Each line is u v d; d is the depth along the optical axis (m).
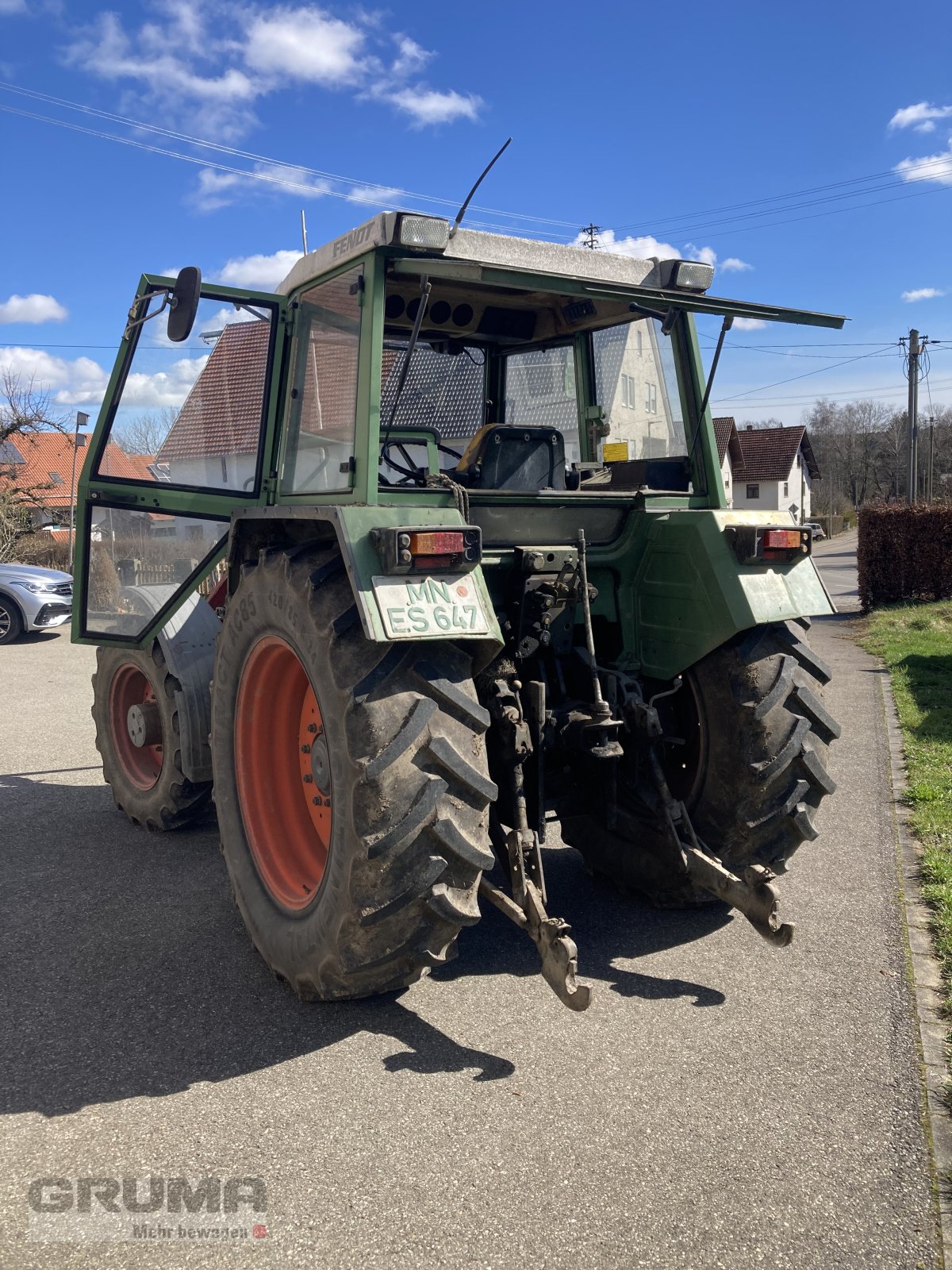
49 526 21.73
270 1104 2.49
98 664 5.04
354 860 2.56
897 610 14.07
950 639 11.02
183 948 3.44
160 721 4.60
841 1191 2.16
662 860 3.57
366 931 2.61
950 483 44.75
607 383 3.98
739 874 3.35
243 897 3.30
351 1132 2.37
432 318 3.88
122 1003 3.03
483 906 3.79
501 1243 2.00
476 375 4.28
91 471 4.23
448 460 4.15
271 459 3.60
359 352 2.87
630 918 3.66
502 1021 2.90
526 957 3.34
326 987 2.81
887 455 74.12
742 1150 2.29
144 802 4.68
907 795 5.15
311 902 2.95
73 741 6.72
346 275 3.01
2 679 9.46
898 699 7.69
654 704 3.54
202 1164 2.26
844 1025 2.86
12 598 12.46
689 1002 3.01
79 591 4.37
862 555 14.84
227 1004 3.02
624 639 3.54
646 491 3.46
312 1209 2.11
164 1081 2.60
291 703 3.37
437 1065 2.67
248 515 3.23
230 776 3.42
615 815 3.46
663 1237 2.02
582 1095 2.52
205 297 3.51
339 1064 2.67
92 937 3.53
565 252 3.20
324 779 2.85
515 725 3.01
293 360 3.44
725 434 36.56
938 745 6.15
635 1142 2.32
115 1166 2.26
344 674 2.60
